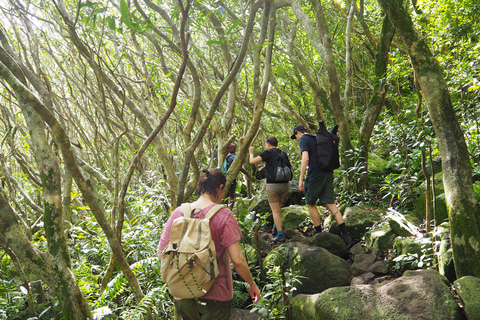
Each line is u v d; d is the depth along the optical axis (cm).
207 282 190
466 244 257
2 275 358
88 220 396
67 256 223
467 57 454
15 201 362
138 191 507
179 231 194
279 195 454
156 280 308
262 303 257
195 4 273
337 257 350
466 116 405
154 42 388
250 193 612
